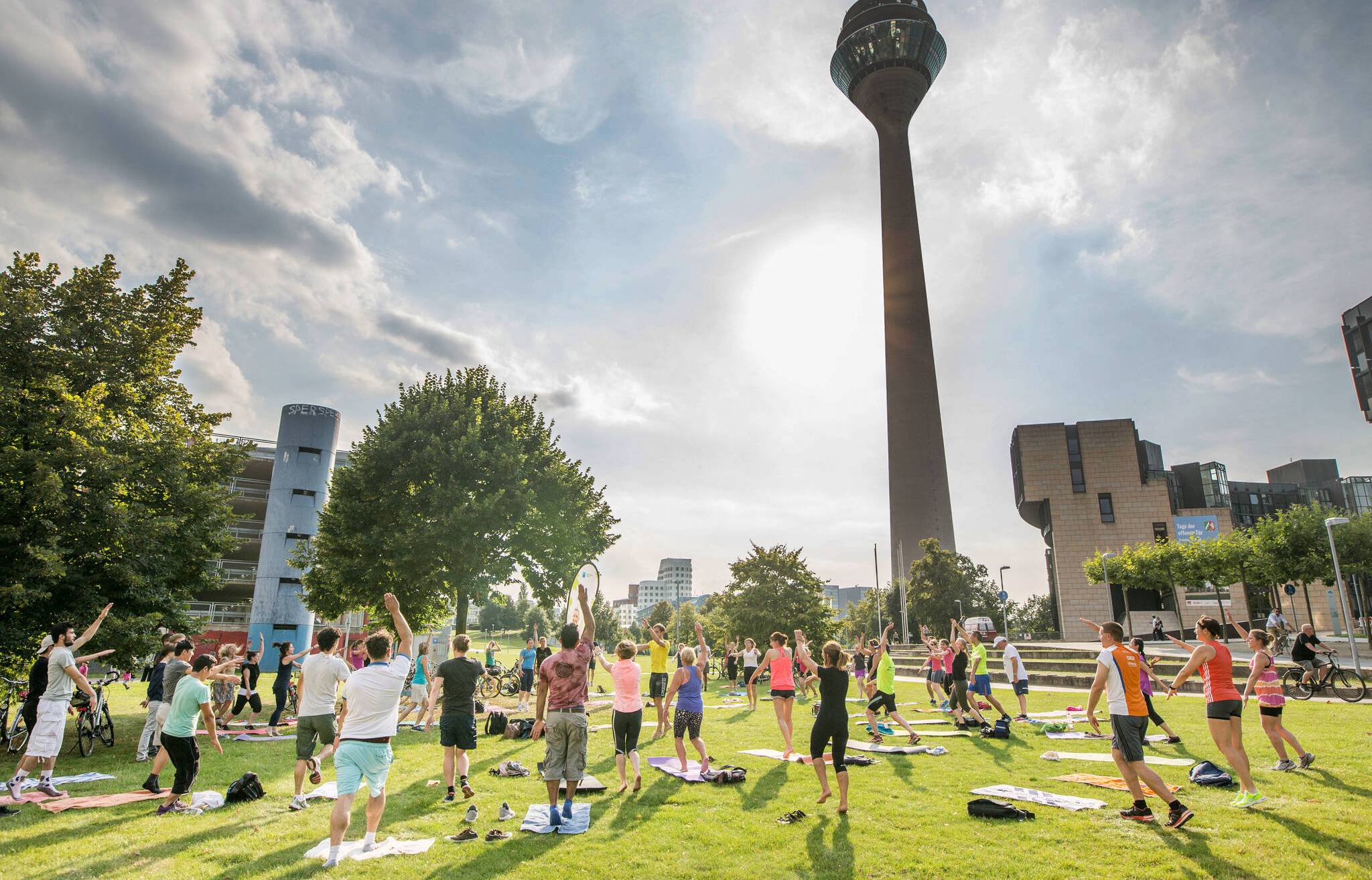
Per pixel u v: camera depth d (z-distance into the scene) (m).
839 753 8.04
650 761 11.30
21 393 14.84
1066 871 5.98
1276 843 6.55
